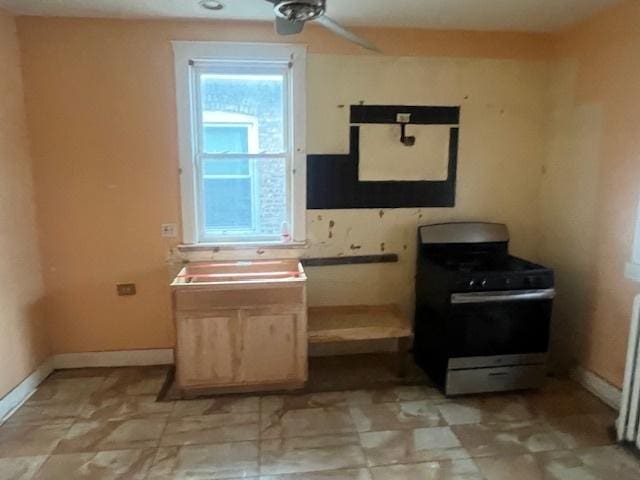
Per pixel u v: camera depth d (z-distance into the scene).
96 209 3.09
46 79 2.92
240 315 2.77
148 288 3.22
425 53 3.18
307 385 3.01
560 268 3.22
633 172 2.56
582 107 2.96
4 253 2.66
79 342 3.22
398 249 3.40
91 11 2.77
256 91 3.17
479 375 2.83
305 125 3.15
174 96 3.02
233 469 2.18
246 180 3.26
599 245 2.83
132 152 3.06
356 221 3.32
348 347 3.49
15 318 2.76
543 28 3.12
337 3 2.65
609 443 2.39
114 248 3.15
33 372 2.95
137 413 2.67
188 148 3.08
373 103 3.19
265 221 3.33
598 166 2.82
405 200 3.34
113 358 3.27
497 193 3.41
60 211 3.06
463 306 2.73
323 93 3.14
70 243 3.11
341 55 3.11
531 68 3.29
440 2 2.63
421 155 3.30
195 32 2.97
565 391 2.94
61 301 3.16
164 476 2.13
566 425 2.55
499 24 3.05
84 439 2.42
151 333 3.28
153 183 3.11
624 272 2.63
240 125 3.20
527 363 2.86
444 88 3.24
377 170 3.28
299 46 3.05
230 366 2.82
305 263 3.30
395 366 3.29
